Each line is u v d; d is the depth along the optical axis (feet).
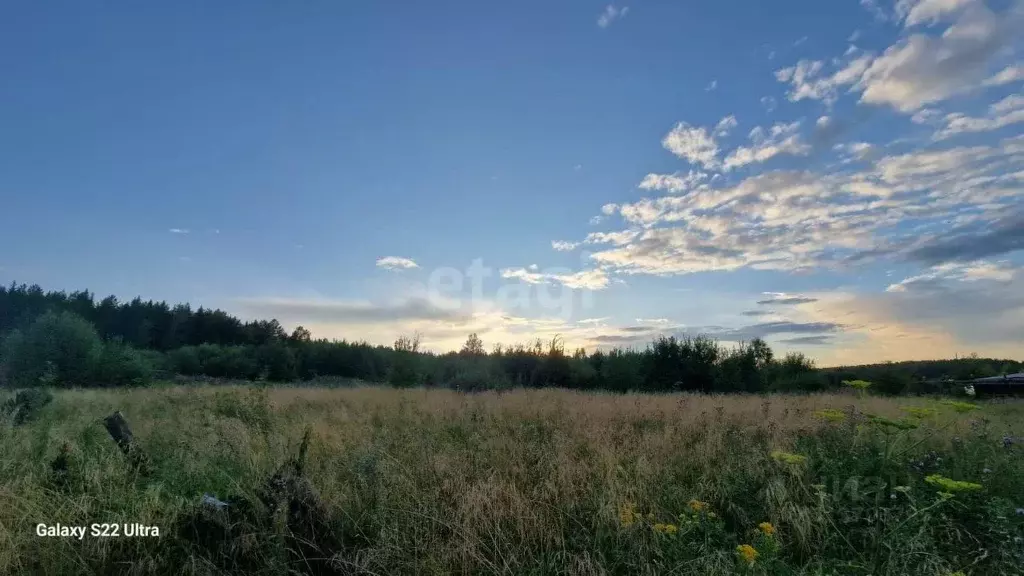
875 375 79.00
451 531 14.32
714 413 30.35
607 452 19.57
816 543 14.05
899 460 17.54
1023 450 19.33
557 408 35.83
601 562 12.90
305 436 18.19
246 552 12.97
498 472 18.13
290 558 12.97
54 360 83.76
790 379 93.25
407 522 14.60
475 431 26.16
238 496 14.85
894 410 29.22
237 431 21.31
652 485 17.17
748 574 11.34
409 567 12.91
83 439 20.65
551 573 12.95
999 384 67.77
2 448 18.78
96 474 15.74
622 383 92.89
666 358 95.50
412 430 25.71
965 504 14.80
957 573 11.09
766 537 12.28
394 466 17.95
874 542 12.44
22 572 12.44
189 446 19.44
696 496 16.25
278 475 14.12
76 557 12.80
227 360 134.21
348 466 18.19
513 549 13.69
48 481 16.05
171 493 15.34
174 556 13.17
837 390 69.92
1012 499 15.46
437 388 70.64
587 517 15.40
